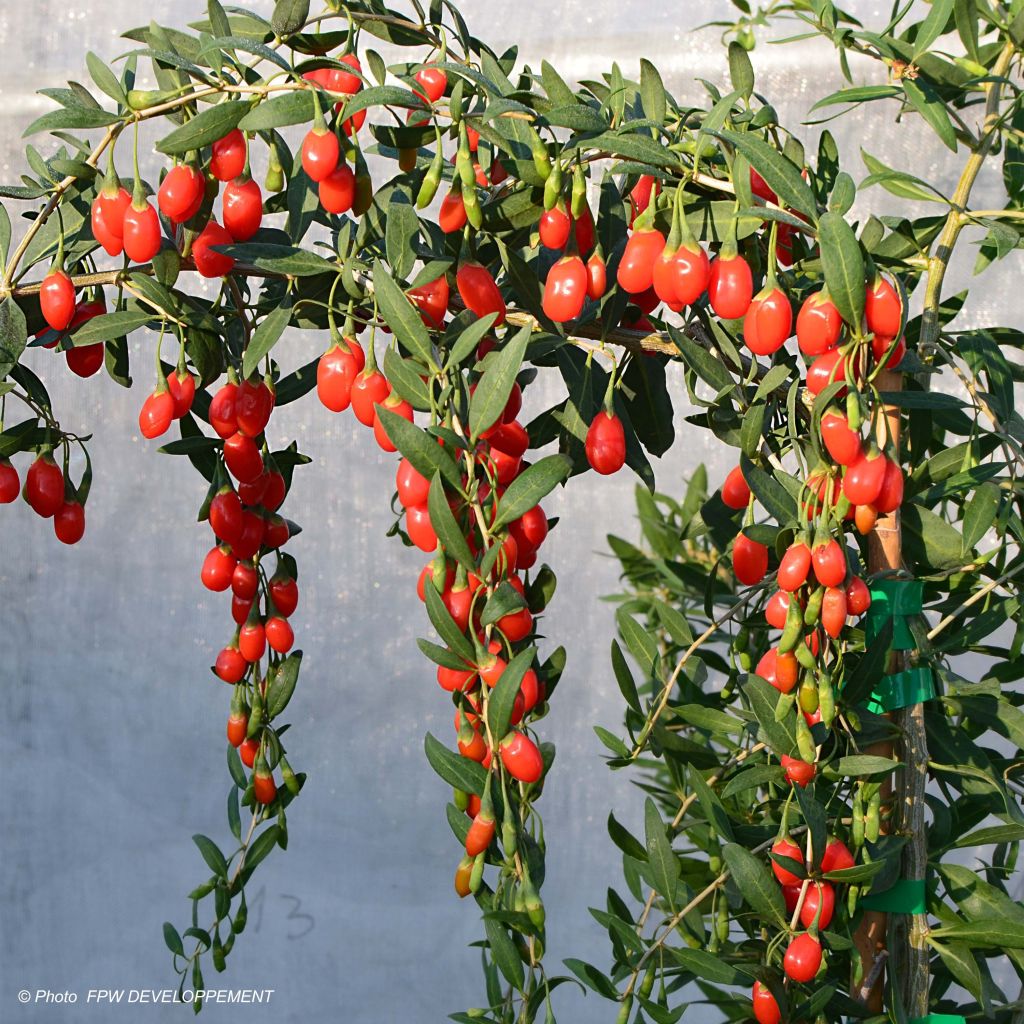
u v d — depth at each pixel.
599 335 0.75
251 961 1.94
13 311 0.73
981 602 0.87
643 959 0.77
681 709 0.85
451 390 0.61
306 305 0.75
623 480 1.86
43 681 1.93
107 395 1.88
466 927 1.92
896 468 0.61
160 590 1.91
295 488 1.89
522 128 0.63
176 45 0.75
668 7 1.67
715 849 0.86
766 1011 0.71
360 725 1.92
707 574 1.39
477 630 0.62
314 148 0.60
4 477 0.79
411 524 0.62
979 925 0.76
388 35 0.76
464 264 0.67
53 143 1.78
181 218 0.65
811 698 0.64
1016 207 0.96
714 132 0.60
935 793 1.43
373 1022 1.93
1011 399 0.83
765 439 0.80
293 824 1.93
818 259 0.71
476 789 0.62
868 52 0.84
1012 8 0.82
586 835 1.90
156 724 1.93
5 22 1.76
